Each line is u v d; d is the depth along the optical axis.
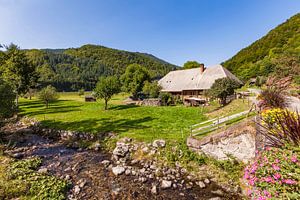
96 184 8.39
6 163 9.63
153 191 7.82
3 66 30.64
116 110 25.70
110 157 11.62
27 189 7.12
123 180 8.78
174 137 12.41
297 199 3.77
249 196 6.53
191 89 34.66
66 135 15.80
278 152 4.98
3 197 6.51
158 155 10.89
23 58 32.94
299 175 4.09
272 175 4.63
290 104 12.80
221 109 19.69
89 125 17.42
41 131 17.62
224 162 9.37
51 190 7.28
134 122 18.06
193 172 9.28
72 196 7.39
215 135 9.95
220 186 8.17
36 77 35.69
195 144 10.58
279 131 5.67
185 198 7.39
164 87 41.69
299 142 4.79
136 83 40.25
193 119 18.42
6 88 13.85
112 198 7.34
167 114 21.77
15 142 14.34
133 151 11.78
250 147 8.94
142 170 9.66
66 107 30.31
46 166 10.22
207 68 37.22
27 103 36.81
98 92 25.88
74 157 11.65
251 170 5.13
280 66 25.02
